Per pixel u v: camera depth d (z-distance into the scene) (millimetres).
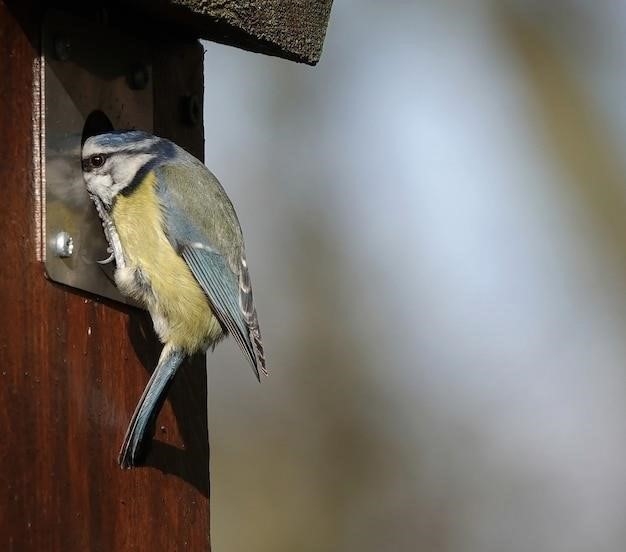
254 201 18953
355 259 18906
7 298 8641
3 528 8531
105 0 9508
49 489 8930
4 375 8578
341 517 17875
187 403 10711
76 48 9328
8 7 8750
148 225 9906
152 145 10047
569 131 20531
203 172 10312
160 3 9430
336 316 18609
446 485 18078
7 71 8727
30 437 8781
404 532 17750
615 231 20203
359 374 18375
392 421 18297
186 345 10070
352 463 18047
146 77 10281
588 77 20812
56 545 8984
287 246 18797
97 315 9562
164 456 10312
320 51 10367
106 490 9523
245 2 9688
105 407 9570
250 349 10086
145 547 9984
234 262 10266
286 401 18219
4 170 8672
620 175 20469
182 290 10000
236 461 17938
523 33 20828
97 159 9641
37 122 8922
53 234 9008
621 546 17797
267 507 17781
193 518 10656
